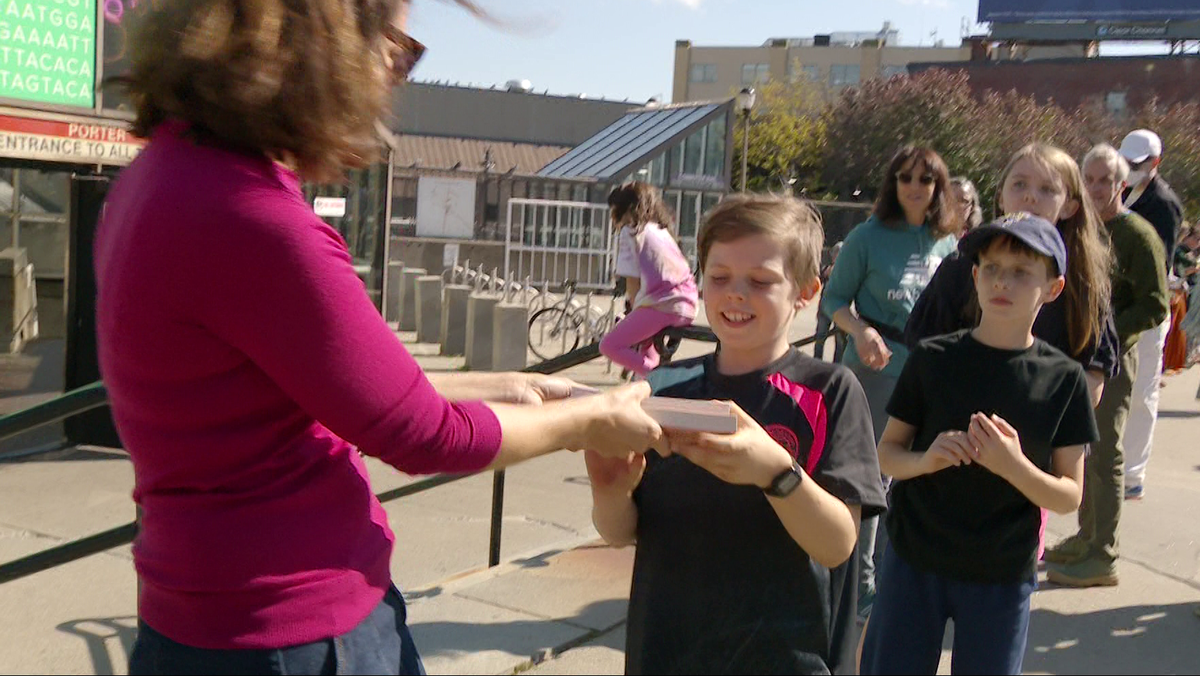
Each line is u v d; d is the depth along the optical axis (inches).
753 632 91.4
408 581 195.3
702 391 96.0
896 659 117.4
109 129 297.0
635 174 1025.5
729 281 93.8
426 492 257.1
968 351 120.9
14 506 240.5
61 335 334.0
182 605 64.1
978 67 1894.7
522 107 2214.6
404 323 599.5
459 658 150.3
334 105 63.7
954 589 115.8
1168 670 159.2
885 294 177.8
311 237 61.8
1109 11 1823.3
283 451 64.7
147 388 63.1
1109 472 190.7
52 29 280.1
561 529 230.7
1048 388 118.3
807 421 92.5
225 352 61.8
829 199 1599.4
